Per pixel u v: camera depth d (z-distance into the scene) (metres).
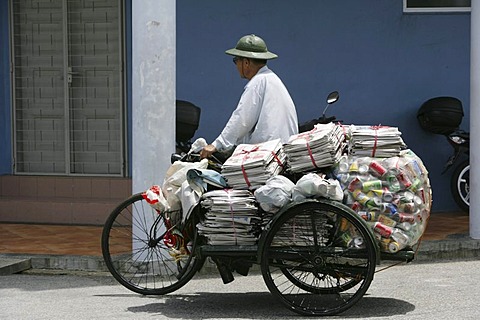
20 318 14.91
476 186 20.95
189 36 24.83
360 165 15.06
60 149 25.98
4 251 20.36
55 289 17.45
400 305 15.72
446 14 25.22
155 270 18.16
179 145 23.11
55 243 21.34
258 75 16.44
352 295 15.39
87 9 25.58
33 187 25.36
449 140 24.56
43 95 26.00
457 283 17.61
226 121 24.95
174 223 15.91
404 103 25.25
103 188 24.91
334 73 25.05
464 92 25.41
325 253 15.01
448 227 22.91
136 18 18.59
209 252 15.24
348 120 25.14
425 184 15.28
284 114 16.31
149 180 18.58
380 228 14.95
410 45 25.19
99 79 25.62
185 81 24.92
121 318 14.89
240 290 17.27
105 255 16.78
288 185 14.92
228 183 15.27
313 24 24.91
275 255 15.07
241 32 24.80
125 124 25.45
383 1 25.03
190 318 14.91
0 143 26.05
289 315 15.13
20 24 25.98
